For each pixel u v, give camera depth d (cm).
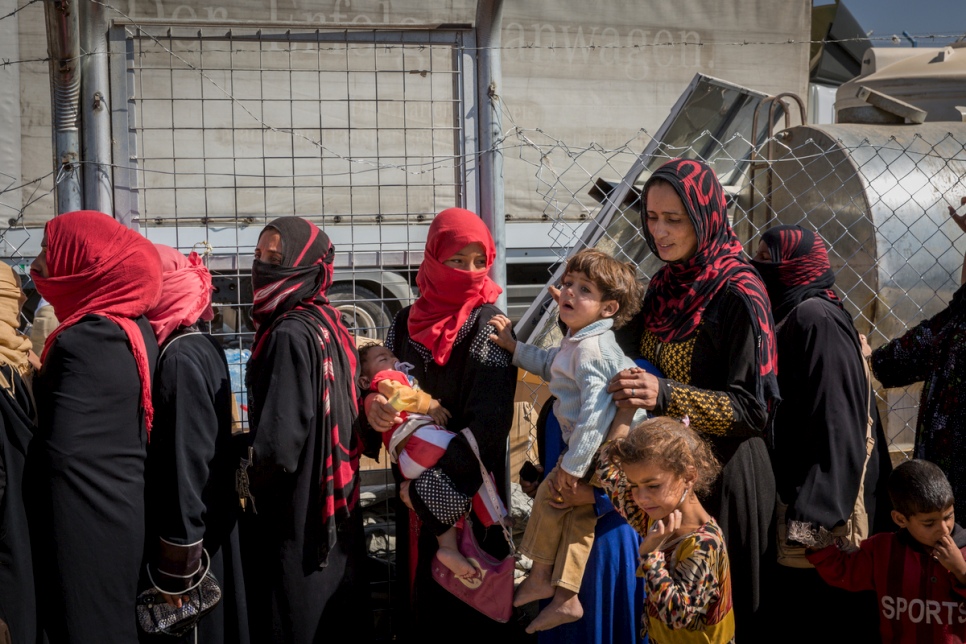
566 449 245
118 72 283
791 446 257
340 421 252
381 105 495
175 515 227
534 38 571
